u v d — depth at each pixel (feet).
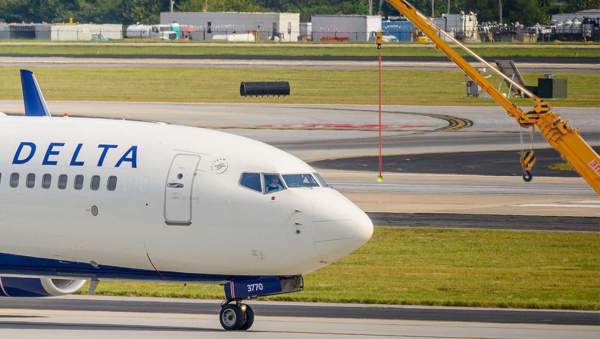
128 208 409.90
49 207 419.74
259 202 401.08
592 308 469.98
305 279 541.34
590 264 585.63
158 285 526.57
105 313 453.17
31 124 438.81
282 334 405.39
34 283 437.58
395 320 438.81
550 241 652.07
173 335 401.49
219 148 414.21
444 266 578.25
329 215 400.26
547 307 472.03
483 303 476.54
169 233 406.82
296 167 412.57
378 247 631.97
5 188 425.28
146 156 415.03
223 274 409.69
